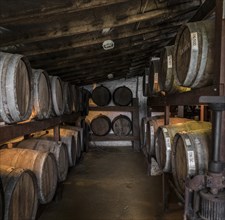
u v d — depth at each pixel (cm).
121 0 230
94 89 926
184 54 242
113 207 415
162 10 313
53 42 349
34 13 225
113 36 378
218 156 185
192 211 187
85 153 845
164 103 438
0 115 213
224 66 184
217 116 186
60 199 446
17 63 214
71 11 232
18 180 240
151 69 543
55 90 397
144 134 634
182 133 278
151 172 582
